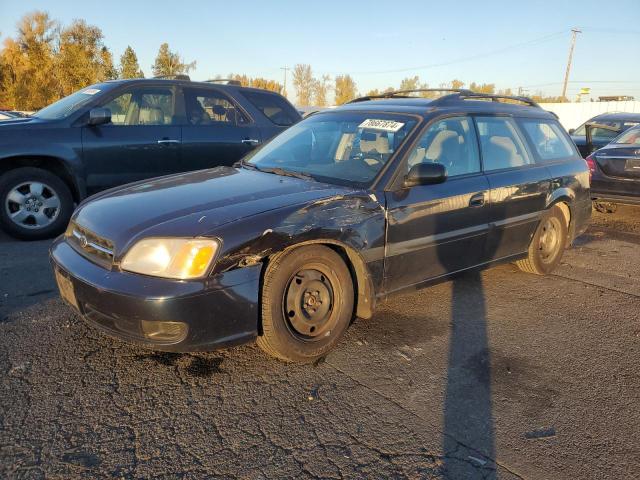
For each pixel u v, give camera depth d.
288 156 4.07
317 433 2.49
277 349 2.96
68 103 6.08
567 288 4.69
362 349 3.35
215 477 2.18
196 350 2.70
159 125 6.14
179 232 2.68
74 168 5.62
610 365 3.29
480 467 2.30
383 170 3.45
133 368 2.99
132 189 3.49
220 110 6.64
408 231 3.46
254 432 2.48
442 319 3.88
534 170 4.55
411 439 2.48
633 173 7.64
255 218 2.82
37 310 3.70
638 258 5.88
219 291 2.67
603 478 2.27
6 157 5.30
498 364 3.24
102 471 2.19
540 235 4.73
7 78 39.22
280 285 2.88
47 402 2.64
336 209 3.10
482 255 4.14
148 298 2.56
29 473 2.16
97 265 2.82
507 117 4.54
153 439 2.40
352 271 3.32
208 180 3.60
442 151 3.83
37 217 5.58
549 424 2.64
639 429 2.62
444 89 4.58
